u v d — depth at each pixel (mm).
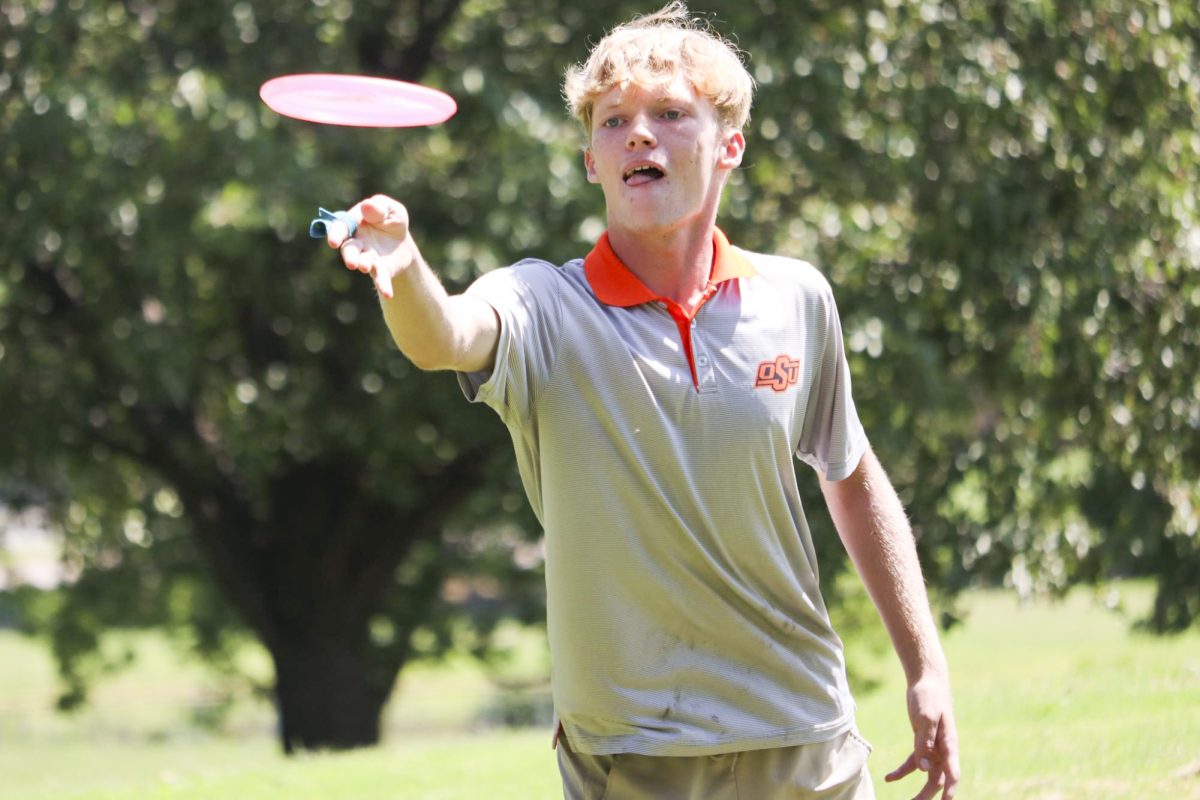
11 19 37469
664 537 9125
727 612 9312
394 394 42750
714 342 9219
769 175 37938
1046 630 77812
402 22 43438
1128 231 37344
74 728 79062
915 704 9945
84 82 35531
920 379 35750
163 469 47094
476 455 46719
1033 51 37438
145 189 35188
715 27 35719
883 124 35969
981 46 36281
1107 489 39219
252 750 64500
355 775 24078
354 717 50156
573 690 9352
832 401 10133
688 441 9117
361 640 50438
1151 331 37969
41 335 42188
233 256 38750
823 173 36719
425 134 38656
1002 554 37812
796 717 9539
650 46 9250
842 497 10531
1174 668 25453
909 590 10328
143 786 25031
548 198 37406
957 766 9852
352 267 7328
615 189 9195
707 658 9398
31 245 36719
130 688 97875
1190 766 17469
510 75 39531
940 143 37406
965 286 37406
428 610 60969
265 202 34438
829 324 9891
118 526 57688
